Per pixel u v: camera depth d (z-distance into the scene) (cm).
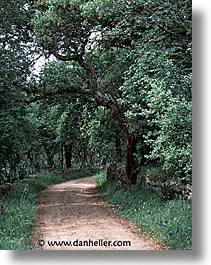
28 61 1888
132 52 1265
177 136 952
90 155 5112
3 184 1972
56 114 2591
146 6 1078
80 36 1805
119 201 1709
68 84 2070
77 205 1811
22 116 1948
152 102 987
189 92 999
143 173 1800
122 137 2277
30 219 1341
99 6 1300
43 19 1731
